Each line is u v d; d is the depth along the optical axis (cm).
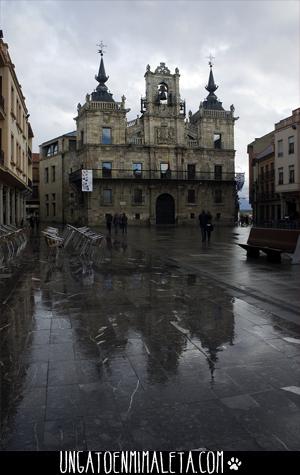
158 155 5788
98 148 5538
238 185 5862
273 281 1006
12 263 1359
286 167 4962
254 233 1559
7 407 380
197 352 518
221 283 983
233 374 452
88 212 5500
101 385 425
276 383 430
